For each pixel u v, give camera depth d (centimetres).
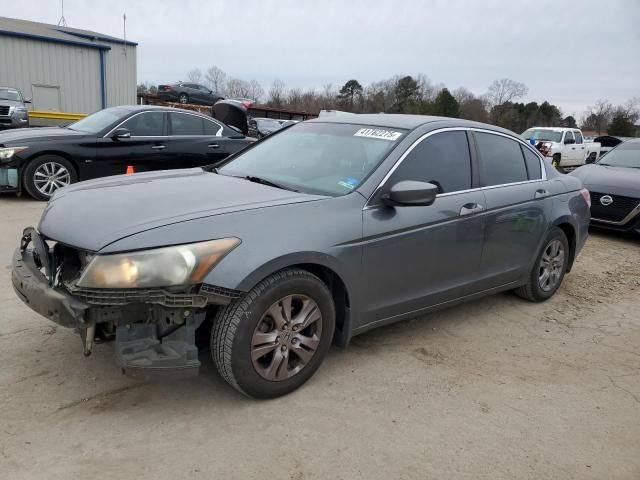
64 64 2486
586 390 352
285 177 379
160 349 277
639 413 327
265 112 4978
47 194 827
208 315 312
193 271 268
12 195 877
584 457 281
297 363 320
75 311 262
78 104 2564
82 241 276
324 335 324
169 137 896
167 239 269
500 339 425
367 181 348
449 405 322
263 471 254
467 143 419
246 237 286
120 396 307
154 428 281
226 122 1035
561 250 511
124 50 2755
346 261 324
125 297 262
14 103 1680
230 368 290
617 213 810
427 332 428
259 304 289
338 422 296
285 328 305
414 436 289
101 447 263
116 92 2766
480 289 433
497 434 296
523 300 516
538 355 401
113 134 841
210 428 283
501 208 427
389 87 7431
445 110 6084
